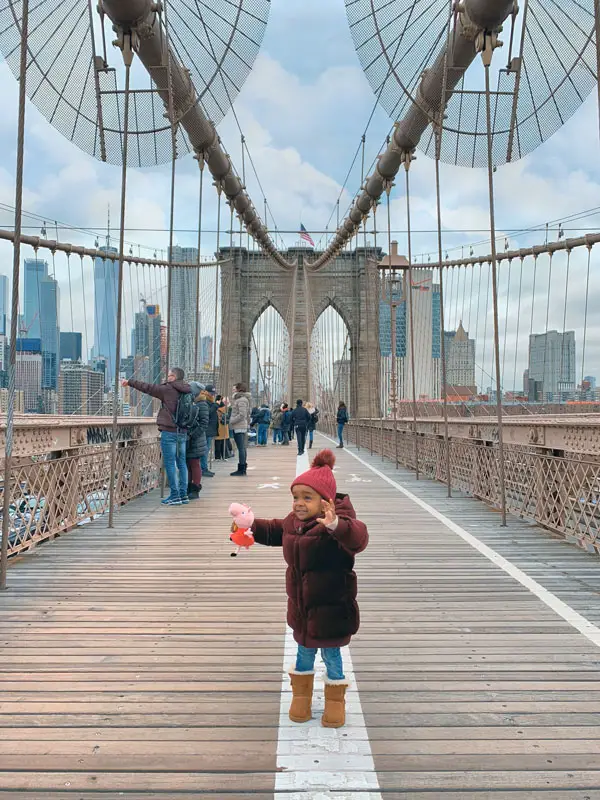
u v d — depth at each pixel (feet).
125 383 24.67
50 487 18.97
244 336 142.00
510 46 24.86
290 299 122.72
